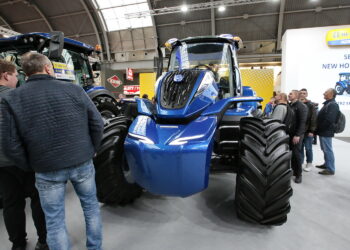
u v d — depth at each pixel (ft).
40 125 3.93
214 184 8.82
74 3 42.55
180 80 6.42
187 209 6.94
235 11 39.60
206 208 6.99
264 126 5.60
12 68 5.34
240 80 9.14
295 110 9.60
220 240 5.44
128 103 8.23
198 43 9.45
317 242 5.36
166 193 5.46
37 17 45.80
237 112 6.81
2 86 5.08
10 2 42.86
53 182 4.20
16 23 47.14
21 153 3.95
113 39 47.98
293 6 37.22
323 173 10.38
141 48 47.67
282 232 5.75
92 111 4.56
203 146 5.06
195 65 9.68
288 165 5.40
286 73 23.34
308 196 7.96
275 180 5.25
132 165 5.55
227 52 9.15
